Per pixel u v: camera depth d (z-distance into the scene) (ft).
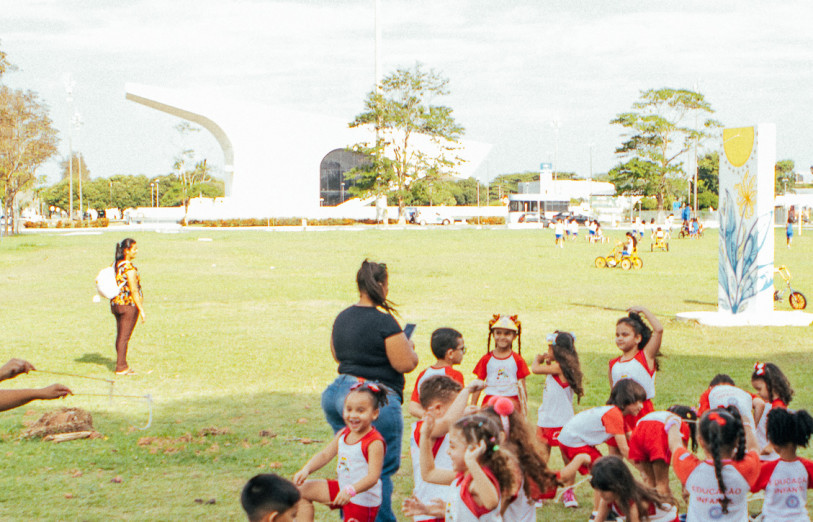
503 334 21.49
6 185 186.29
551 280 77.61
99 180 443.73
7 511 18.94
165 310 56.80
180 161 325.42
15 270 88.22
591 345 42.88
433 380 16.53
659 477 17.04
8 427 26.40
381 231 191.62
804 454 23.02
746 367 36.73
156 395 31.81
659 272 86.48
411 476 21.99
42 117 188.44
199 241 144.25
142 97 269.85
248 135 281.54
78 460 22.90
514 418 13.94
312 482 15.97
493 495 12.25
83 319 52.80
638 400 18.49
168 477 21.58
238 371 36.45
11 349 41.88
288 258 104.94
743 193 50.34
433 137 232.32
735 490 14.14
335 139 290.76
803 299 57.93
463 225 249.55
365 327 17.07
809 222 240.94
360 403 15.25
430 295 65.51
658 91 227.81
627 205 288.51
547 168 322.14
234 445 24.64
